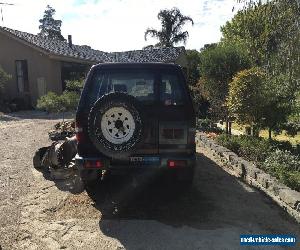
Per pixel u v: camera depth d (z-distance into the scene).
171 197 6.40
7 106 22.12
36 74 24.27
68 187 6.88
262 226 5.27
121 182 7.17
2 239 4.82
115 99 5.36
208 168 8.49
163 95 6.09
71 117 18.41
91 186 6.66
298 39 10.38
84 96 5.97
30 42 23.64
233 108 12.19
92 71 6.12
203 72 16.06
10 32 23.77
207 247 4.62
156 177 7.06
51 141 11.42
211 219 5.48
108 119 5.40
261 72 12.01
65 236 4.92
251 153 9.51
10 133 13.05
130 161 5.72
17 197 6.34
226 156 8.95
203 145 11.23
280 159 8.47
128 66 6.14
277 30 10.88
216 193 6.67
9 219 5.43
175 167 5.74
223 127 17.80
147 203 6.11
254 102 11.74
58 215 5.60
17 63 24.67
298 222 5.42
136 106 5.38
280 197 6.15
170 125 5.77
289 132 13.14
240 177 7.79
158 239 4.83
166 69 6.11
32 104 24.34
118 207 5.91
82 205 5.99
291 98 12.15
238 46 16.39
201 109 18.34
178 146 5.78
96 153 5.82
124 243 4.72
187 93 5.87
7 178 7.41
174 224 5.29
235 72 15.20
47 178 7.44
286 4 10.22
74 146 7.64
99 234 4.97
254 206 6.04
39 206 5.94
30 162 8.73
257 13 11.02
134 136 5.41
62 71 25.41
